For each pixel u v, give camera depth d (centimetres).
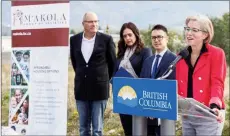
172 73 287
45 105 312
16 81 322
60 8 298
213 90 253
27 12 309
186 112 228
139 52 378
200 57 262
